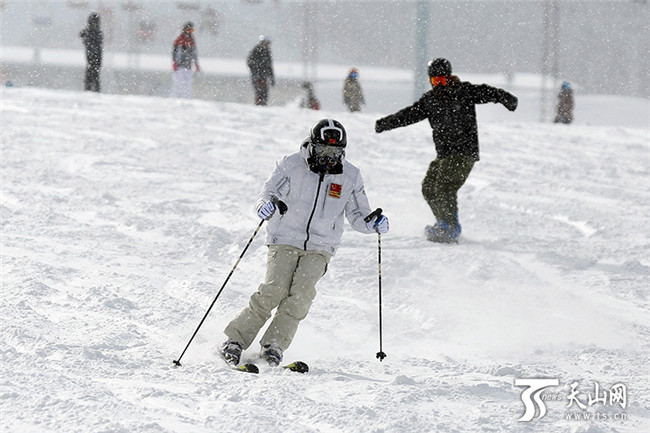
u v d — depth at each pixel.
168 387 15.62
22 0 123.75
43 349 17.27
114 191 36.28
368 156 49.44
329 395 15.56
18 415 13.43
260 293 18.08
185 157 45.41
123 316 20.56
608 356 19.88
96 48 76.69
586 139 62.25
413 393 15.73
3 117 55.66
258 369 17.19
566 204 38.34
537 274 27.38
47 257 25.70
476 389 16.30
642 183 45.03
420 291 25.00
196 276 24.89
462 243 30.89
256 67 77.44
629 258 29.59
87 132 51.47
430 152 51.59
